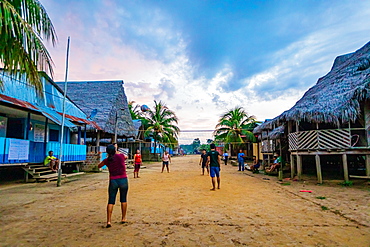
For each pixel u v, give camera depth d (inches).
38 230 162.1
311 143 390.3
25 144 421.1
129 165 776.9
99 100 824.9
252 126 1115.3
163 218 189.3
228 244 137.2
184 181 423.5
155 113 1195.9
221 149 1600.6
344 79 441.4
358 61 460.8
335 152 372.8
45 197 280.2
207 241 141.7
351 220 180.5
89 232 157.6
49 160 463.2
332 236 148.3
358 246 133.4
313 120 383.9
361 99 343.3
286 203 240.1
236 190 320.8
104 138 961.5
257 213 202.7
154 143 1229.1
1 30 193.8
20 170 541.3
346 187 336.8
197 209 217.5
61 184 393.4
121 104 901.2
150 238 146.7
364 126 390.6
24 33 206.4
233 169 733.3
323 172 539.2
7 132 502.3
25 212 210.4
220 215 197.3
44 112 440.5
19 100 406.6
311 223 174.4
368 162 359.9
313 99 458.9
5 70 224.8
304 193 294.0
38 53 221.5
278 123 505.4
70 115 578.2
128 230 161.3
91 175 544.4
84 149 596.7
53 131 592.7
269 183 392.2
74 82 930.7
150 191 316.2
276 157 571.8
